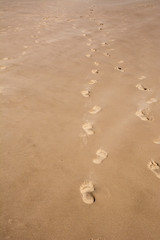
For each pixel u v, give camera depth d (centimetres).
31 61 329
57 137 184
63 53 375
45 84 267
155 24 613
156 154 179
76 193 140
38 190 139
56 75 294
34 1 855
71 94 252
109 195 141
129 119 217
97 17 660
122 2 901
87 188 144
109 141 186
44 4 810
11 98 229
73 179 149
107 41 461
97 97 251
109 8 788
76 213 128
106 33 515
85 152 173
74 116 213
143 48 437
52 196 137
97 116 217
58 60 345
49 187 142
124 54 399
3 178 144
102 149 178
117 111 228
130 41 473
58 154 168
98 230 121
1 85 251
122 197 141
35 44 405
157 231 124
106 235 119
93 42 447
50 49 386
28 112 210
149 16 693
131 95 262
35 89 253
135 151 179
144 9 781
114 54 396
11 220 121
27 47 386
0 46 378
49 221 123
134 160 171
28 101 228
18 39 423
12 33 459
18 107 216
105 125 205
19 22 551
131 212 133
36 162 158
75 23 578
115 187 147
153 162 171
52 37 454
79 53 383
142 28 574
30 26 521
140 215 132
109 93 262
